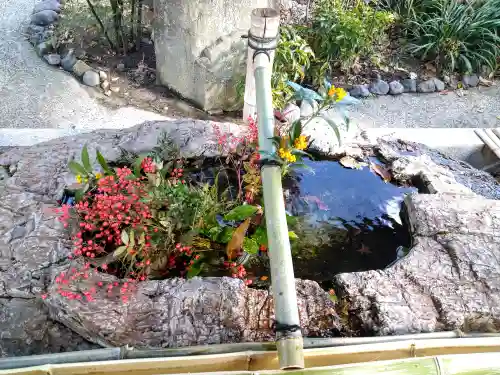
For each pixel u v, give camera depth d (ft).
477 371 5.45
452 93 14.25
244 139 8.38
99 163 7.39
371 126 12.78
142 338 5.75
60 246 6.43
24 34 14.11
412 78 14.21
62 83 12.66
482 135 10.39
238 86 11.69
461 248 6.96
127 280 6.19
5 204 6.92
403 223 8.10
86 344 5.98
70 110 12.03
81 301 5.87
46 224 6.69
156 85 12.98
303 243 7.86
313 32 13.50
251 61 9.54
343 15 13.30
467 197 7.84
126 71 13.26
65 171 7.54
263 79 8.66
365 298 6.38
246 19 11.09
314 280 7.33
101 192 7.03
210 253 7.22
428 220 7.35
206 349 5.61
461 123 13.26
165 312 5.92
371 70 14.28
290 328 5.45
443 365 5.42
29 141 9.46
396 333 6.02
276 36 9.20
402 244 7.91
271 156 6.99
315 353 5.57
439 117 13.41
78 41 13.79
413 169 8.73
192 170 8.35
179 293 6.08
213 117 12.21
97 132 8.45
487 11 14.40
